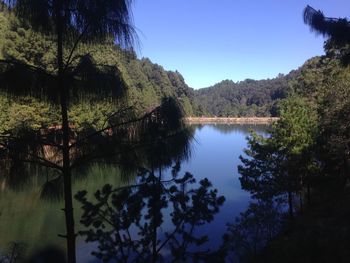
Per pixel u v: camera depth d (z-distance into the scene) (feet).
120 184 18.07
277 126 68.69
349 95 74.33
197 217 20.88
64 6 14.69
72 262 16.07
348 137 73.87
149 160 15.64
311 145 65.98
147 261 20.38
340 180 77.87
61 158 16.44
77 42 15.35
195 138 15.79
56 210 67.46
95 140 15.65
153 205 19.53
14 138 14.87
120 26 14.89
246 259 46.14
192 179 21.47
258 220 51.39
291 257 36.63
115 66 16.07
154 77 349.41
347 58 21.85
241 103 639.76
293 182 64.23
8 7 14.73
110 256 19.44
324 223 44.78
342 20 18.70
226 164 149.79
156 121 15.20
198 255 21.42
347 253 32.99
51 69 16.22
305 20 19.08
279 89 552.00
